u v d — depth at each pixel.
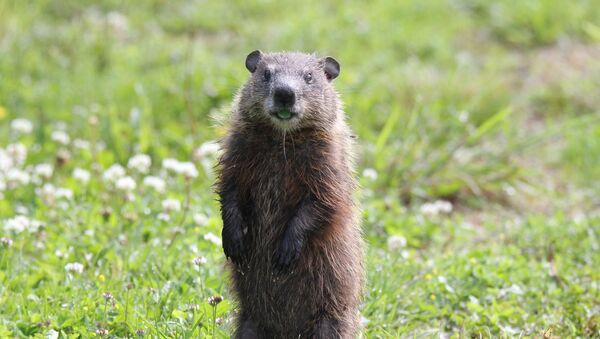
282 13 20.28
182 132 14.77
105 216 11.32
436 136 15.15
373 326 9.27
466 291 10.15
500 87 17.09
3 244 9.89
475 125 16.14
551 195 14.31
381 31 19.19
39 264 10.00
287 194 8.55
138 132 14.41
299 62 9.01
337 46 18.41
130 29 19.20
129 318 8.66
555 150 15.76
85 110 14.94
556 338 9.20
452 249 11.92
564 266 11.01
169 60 17.33
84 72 16.61
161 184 11.95
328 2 20.86
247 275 8.70
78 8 19.98
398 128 15.32
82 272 9.90
